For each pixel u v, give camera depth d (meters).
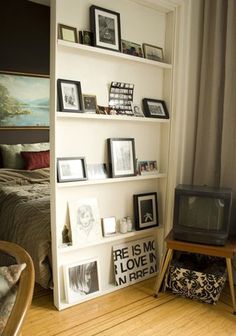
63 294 2.28
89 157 2.35
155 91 2.68
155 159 2.79
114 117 2.31
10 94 3.96
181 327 2.05
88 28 2.20
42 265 2.28
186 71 2.64
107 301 2.35
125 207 2.63
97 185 2.42
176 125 2.66
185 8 2.55
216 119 2.62
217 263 2.48
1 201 2.98
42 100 4.22
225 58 2.52
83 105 2.21
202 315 2.19
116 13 2.30
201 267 2.49
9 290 1.04
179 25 2.56
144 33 2.54
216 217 2.25
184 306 2.29
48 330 1.98
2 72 3.88
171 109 2.67
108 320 2.11
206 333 1.99
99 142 2.39
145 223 2.70
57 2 2.00
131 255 2.65
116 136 2.49
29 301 0.99
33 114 4.16
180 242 2.32
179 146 2.71
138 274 2.67
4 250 1.28
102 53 2.21
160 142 2.80
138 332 1.99
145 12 2.52
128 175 2.50
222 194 2.22
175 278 2.38
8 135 4.00
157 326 2.05
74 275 2.31
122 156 2.48
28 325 2.02
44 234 2.30
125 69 2.46
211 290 2.28
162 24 2.64
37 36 4.12
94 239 2.37
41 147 4.11
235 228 2.58
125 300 2.37
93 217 2.38
